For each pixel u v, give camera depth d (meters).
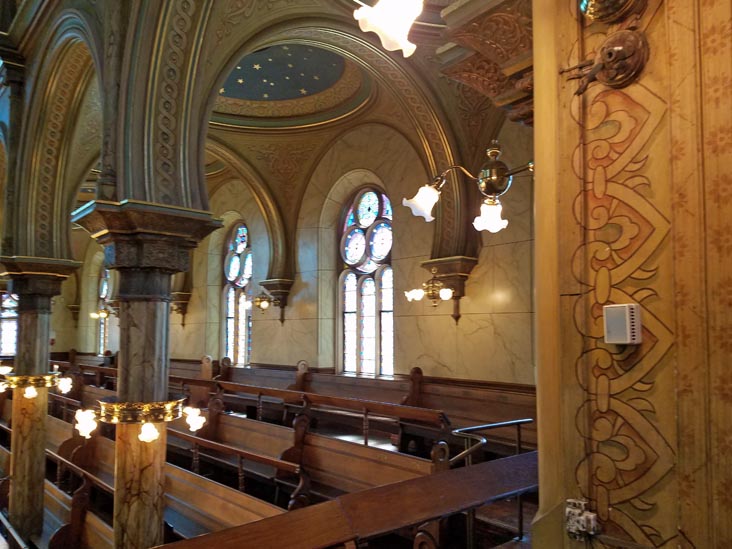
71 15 6.82
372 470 6.20
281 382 12.03
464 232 9.07
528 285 8.42
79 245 20.45
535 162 2.23
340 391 10.67
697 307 1.74
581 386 2.04
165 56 5.45
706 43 1.78
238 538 2.37
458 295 9.26
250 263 14.70
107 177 5.36
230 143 12.02
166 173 5.53
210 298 15.43
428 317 9.95
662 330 1.84
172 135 5.58
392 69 8.12
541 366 2.16
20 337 9.04
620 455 1.92
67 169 8.88
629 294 1.93
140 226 5.30
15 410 9.01
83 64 7.98
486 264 9.02
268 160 12.47
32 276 8.79
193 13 5.52
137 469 5.43
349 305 12.22
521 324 8.48
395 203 10.71
